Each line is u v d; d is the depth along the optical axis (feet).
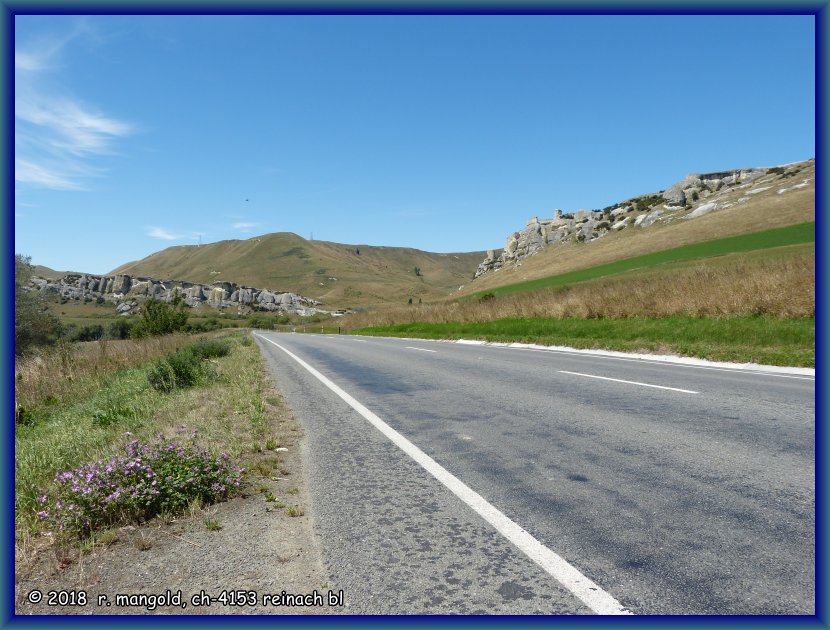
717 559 9.94
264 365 50.44
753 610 8.36
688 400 25.02
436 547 10.77
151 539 11.58
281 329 278.46
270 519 12.53
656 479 14.30
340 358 55.93
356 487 14.57
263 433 21.15
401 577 9.64
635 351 49.75
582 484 14.12
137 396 32.53
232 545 11.21
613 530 11.28
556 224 610.65
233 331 174.81
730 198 423.23
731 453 16.37
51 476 16.65
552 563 9.96
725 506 12.36
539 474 15.07
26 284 98.68
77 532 12.05
